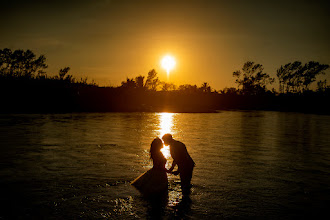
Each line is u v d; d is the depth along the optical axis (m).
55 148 10.63
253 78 87.69
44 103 35.38
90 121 22.47
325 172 7.89
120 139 13.26
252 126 22.61
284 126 23.14
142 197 5.60
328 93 65.25
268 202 5.50
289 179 7.13
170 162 8.83
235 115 38.97
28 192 5.78
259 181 6.91
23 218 4.55
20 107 32.97
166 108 45.81
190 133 16.58
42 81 37.59
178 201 5.45
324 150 11.50
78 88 40.72
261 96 72.94
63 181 6.55
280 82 87.44
